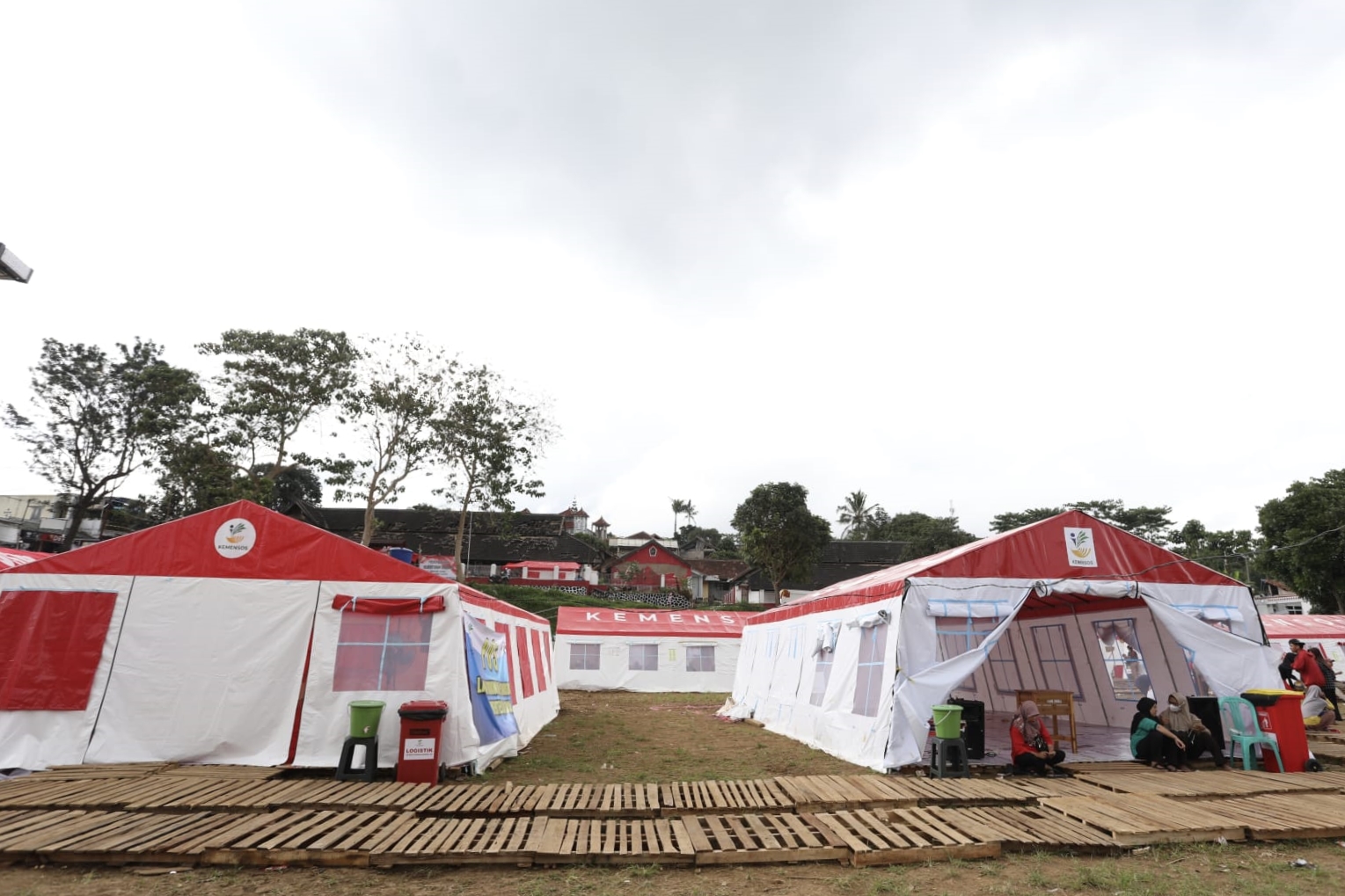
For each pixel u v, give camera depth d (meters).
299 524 11.41
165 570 11.02
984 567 12.52
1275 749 10.90
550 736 16.02
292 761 10.34
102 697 10.45
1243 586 13.39
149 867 6.41
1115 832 7.07
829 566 71.38
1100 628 16.02
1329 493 39.06
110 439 48.50
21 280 11.28
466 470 50.72
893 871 6.45
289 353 47.19
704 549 93.06
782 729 16.98
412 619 11.12
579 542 67.69
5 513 66.50
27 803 7.93
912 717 11.27
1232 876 6.29
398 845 6.73
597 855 6.57
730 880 6.25
